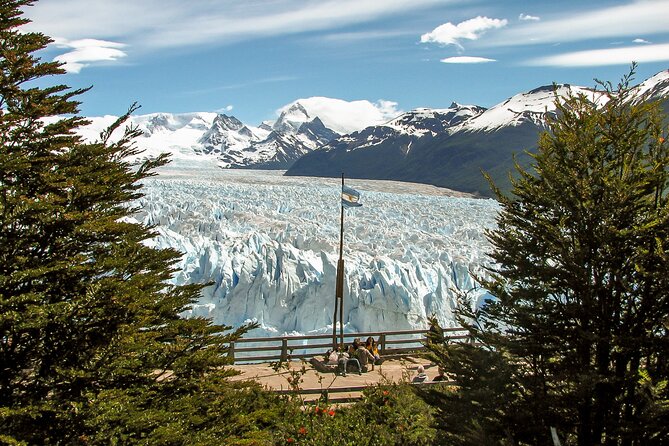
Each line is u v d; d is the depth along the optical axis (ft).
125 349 27.73
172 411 28.68
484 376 31.30
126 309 28.58
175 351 30.55
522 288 32.48
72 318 27.50
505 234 34.22
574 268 30.40
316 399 49.55
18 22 29.66
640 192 30.91
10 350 27.61
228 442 29.78
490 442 28.66
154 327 31.94
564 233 32.96
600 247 30.94
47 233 28.48
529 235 33.99
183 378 30.89
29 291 27.61
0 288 26.68
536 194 33.32
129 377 28.53
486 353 31.81
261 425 40.73
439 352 33.88
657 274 28.30
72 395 26.89
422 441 40.06
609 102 32.48
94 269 28.76
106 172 30.71
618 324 30.89
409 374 54.24
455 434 32.30
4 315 24.67
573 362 30.99
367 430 41.63
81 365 27.37
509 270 33.53
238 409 32.30
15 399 26.45
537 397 30.25
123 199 32.14
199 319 33.35
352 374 58.49
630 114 32.04
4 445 23.63
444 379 51.24
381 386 48.03
